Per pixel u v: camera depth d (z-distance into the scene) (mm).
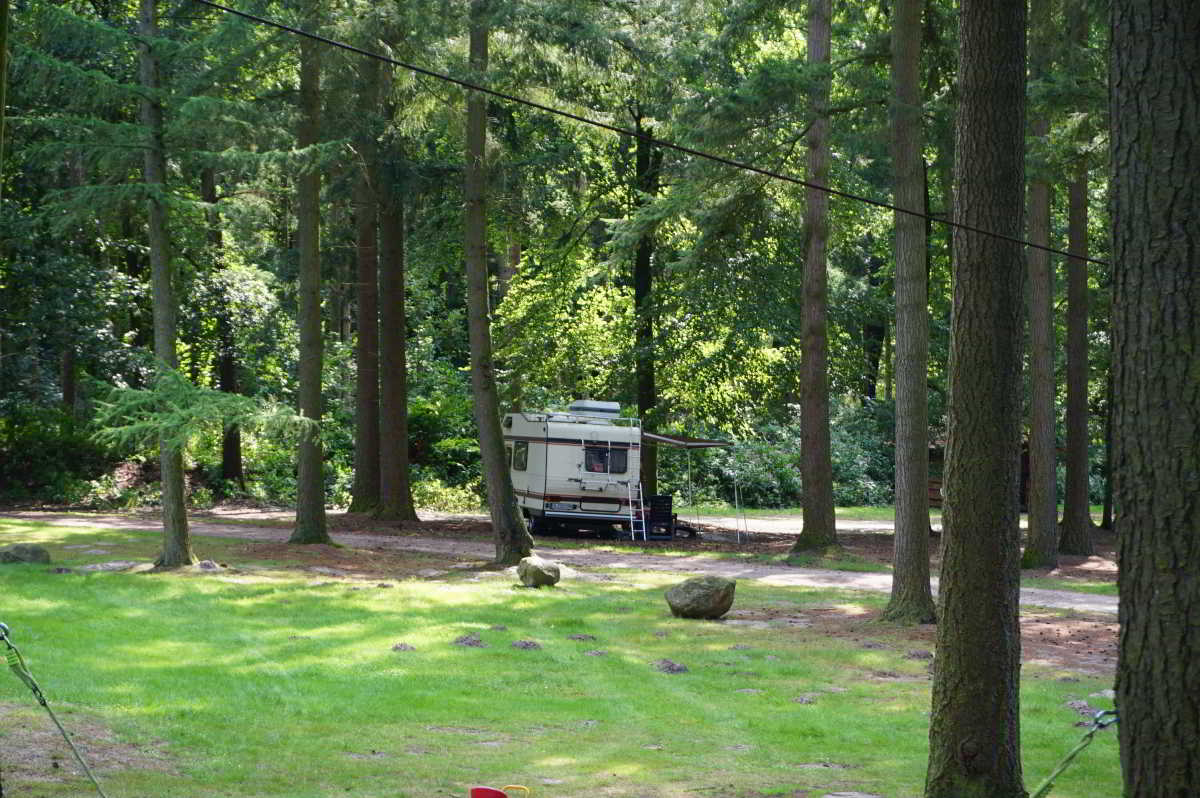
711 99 22703
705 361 33531
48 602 16188
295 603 17219
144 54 19688
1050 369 26609
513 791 8164
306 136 23734
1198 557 4781
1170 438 4855
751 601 19594
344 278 35406
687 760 9328
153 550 23688
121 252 37500
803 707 11555
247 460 42812
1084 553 28953
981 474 8062
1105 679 13164
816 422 27047
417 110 24078
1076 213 29438
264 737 9719
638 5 24438
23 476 37562
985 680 7895
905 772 9086
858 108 21906
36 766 8461
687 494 45969
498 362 44219
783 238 31188
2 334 34062
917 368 17969
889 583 22891
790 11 26891
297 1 22141
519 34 22109
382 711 10867
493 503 23281
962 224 8414
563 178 33688
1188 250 4875
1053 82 20109
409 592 18938
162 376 19516
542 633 15484
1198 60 4918
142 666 12344
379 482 34188
